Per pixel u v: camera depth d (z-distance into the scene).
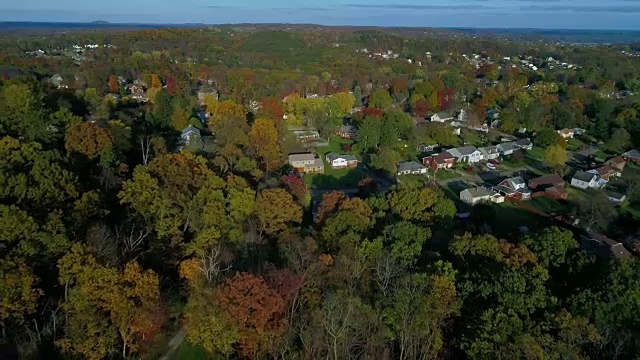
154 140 71.44
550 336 34.59
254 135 83.81
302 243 47.03
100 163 56.91
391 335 37.12
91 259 36.00
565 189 85.69
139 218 49.34
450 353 38.00
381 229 55.66
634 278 42.53
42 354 34.22
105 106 88.31
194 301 36.78
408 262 46.91
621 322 38.66
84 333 34.38
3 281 33.28
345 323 34.00
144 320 36.16
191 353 38.12
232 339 34.75
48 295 37.78
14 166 46.44
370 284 42.66
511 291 39.56
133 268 36.25
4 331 34.12
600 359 34.97
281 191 55.59
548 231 51.69
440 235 56.94
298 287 37.97
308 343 34.75
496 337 34.81
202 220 50.09
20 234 38.16
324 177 90.50
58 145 60.06
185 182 54.38
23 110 60.53
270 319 35.66
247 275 35.09
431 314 37.94
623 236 69.31
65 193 45.97
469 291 41.19
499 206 79.69
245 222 51.97
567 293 43.78
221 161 66.31
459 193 85.25
